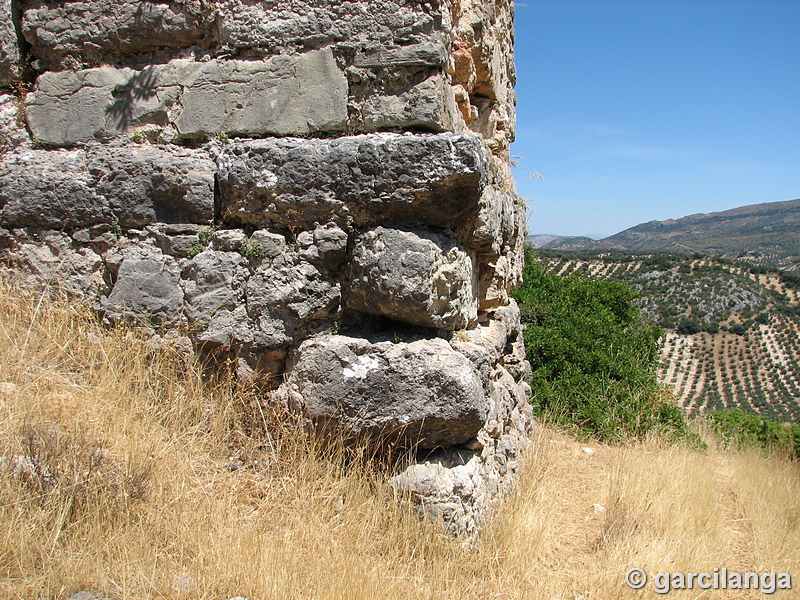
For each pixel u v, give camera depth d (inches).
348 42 142.9
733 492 201.5
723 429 340.5
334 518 121.3
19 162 156.3
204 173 145.3
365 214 134.3
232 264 141.3
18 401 120.3
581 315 349.1
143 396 137.2
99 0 155.6
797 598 134.3
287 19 146.3
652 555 138.9
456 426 127.6
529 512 143.3
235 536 107.6
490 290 192.4
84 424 120.6
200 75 151.3
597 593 123.2
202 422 136.8
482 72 194.4
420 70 140.6
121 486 107.4
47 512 97.5
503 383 185.8
